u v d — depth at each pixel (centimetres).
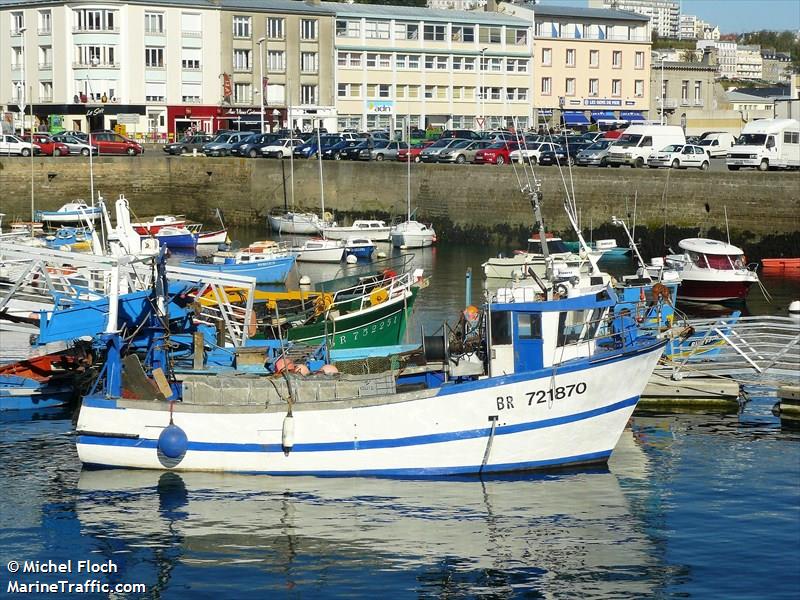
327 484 2227
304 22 9788
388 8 10169
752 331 3591
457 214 6644
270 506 2123
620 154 6906
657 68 11450
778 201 5591
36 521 2059
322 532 2016
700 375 2947
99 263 2791
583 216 6159
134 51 9269
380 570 1881
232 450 2253
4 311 2889
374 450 2248
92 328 2659
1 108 9831
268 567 1888
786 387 2755
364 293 3416
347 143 7588
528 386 2239
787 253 5594
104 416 2273
